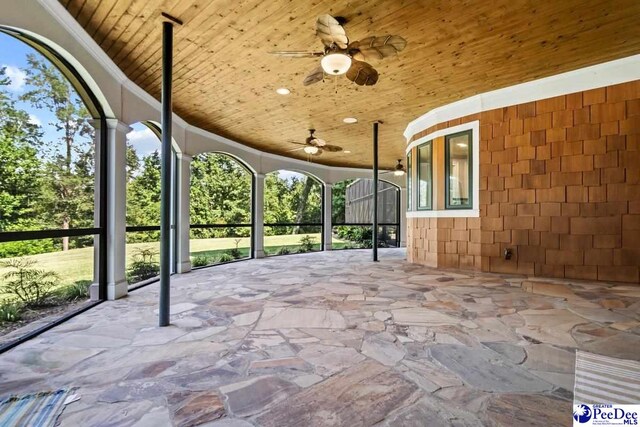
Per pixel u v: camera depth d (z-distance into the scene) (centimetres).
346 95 507
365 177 1138
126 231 457
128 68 400
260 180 852
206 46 353
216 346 246
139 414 163
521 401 171
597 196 454
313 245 1067
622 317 304
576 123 464
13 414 163
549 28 332
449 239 589
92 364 218
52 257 367
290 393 181
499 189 525
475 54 386
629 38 357
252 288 449
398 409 166
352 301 373
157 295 411
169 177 308
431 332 271
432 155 609
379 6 292
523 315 313
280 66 402
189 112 570
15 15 242
